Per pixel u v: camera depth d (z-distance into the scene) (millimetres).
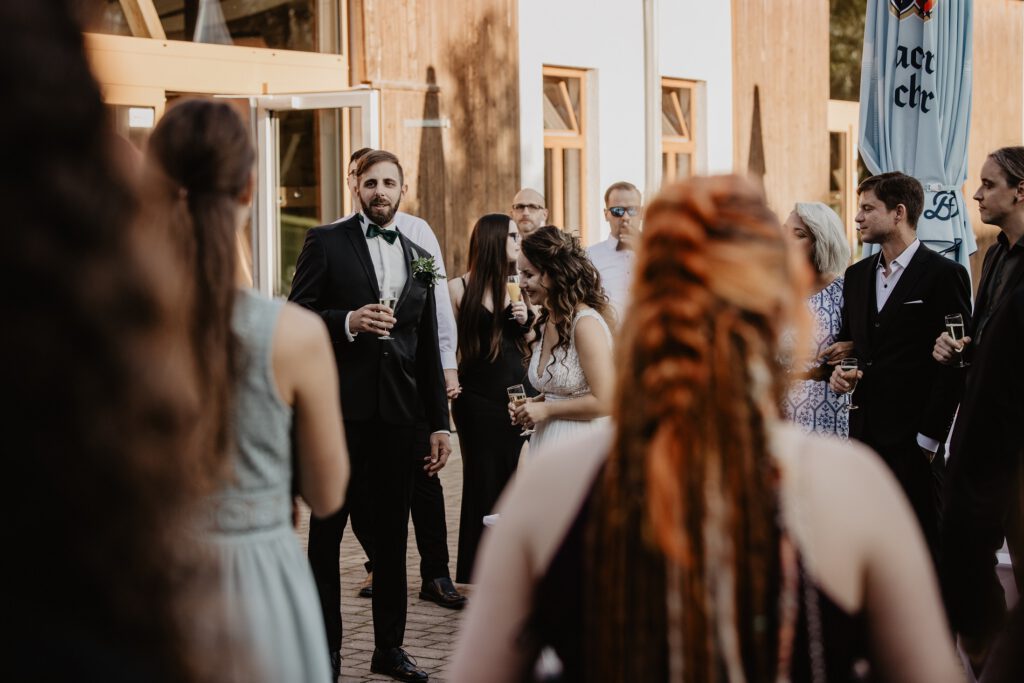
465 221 11820
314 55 11023
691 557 1429
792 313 1564
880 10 8336
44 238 828
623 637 1452
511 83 12250
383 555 5160
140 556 870
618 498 1487
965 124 8508
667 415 1475
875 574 1505
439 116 11594
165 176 2309
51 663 812
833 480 1508
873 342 5105
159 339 912
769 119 15391
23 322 819
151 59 10016
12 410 816
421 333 5363
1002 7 18328
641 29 13695
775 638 1435
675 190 1604
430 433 5789
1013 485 3295
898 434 5039
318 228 5258
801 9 15789
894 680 1524
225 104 2418
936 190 8242
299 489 2623
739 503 1445
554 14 12727
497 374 6348
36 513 824
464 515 6398
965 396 3393
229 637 959
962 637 3365
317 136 10797
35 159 836
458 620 6180
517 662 1595
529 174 12445
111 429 851
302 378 2453
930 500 5055
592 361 4926
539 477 1606
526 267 5035
